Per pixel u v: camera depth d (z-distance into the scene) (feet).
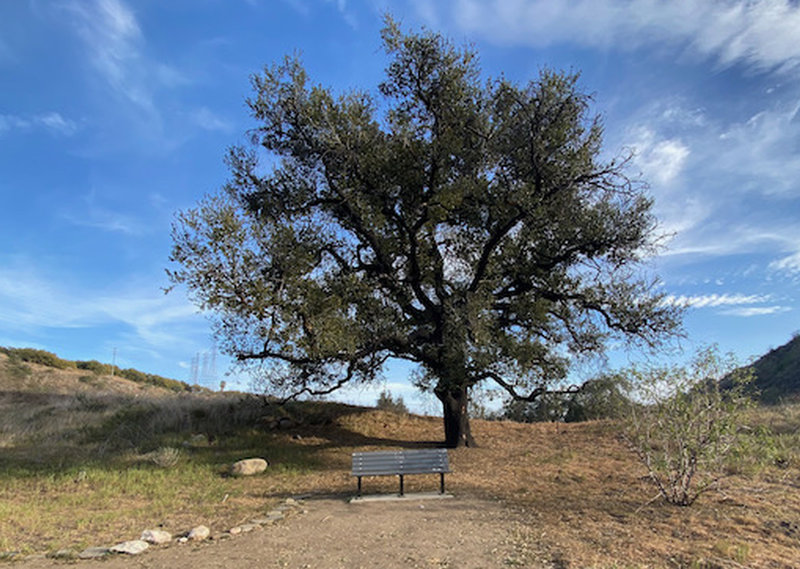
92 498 30.86
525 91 44.68
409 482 35.14
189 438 50.93
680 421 25.81
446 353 44.73
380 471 30.86
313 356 42.68
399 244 50.39
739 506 24.71
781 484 28.76
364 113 45.88
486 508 26.86
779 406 51.65
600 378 44.98
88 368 130.82
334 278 47.83
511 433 56.24
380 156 45.16
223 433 53.31
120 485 34.37
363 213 47.88
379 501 29.68
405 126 44.34
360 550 20.30
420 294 48.91
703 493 27.32
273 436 53.31
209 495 32.07
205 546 21.40
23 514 26.30
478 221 48.88
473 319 41.86
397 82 45.27
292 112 43.11
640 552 18.61
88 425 54.60
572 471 35.86
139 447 47.50
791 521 22.20
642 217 45.24
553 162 45.60
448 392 49.67
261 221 44.11
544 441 50.57
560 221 46.55
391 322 48.34
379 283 49.67
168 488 33.78
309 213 47.50
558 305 51.29
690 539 20.02
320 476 38.11
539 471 36.88
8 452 45.14
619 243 45.14
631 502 26.40
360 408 65.21
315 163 45.57
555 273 49.55
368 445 50.83
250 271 39.45
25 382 93.81
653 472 26.84
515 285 50.42
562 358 48.29
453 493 31.09
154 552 20.74
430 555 19.33
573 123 45.19
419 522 24.45
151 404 61.82
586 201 46.70
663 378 26.17
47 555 20.31
